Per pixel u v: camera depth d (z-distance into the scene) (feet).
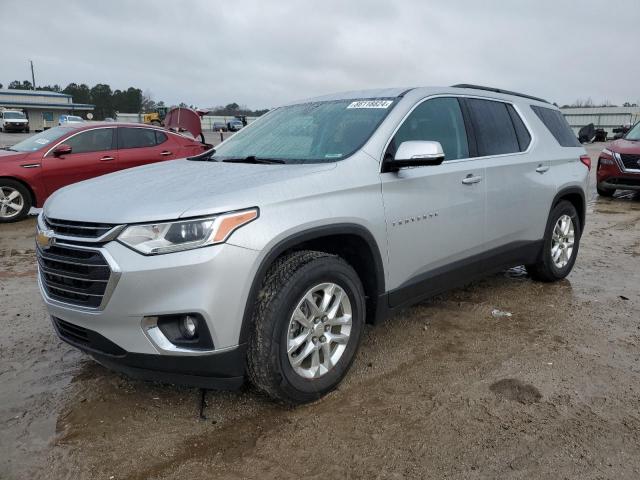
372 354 12.23
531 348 12.47
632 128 38.47
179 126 38.09
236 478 8.08
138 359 8.84
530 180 15.24
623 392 10.45
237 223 8.79
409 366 11.60
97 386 10.85
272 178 9.88
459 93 14.02
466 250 13.37
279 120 13.89
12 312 15.03
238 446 8.86
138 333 8.68
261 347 9.16
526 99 16.76
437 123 13.03
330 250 11.10
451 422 9.45
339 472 8.19
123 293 8.52
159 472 8.23
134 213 8.67
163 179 10.48
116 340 8.85
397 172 11.41
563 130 17.81
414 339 13.02
